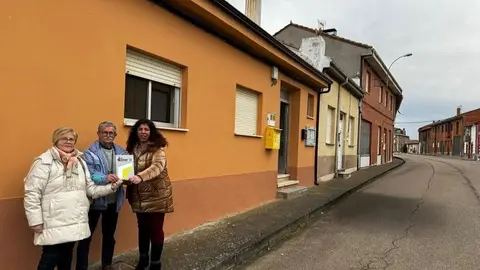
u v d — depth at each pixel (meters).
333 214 8.34
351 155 18.06
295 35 21.88
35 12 3.58
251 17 9.32
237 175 7.45
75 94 4.01
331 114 14.65
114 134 3.93
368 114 21.53
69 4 3.91
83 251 3.70
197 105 6.06
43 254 3.22
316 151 12.43
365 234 6.62
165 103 5.66
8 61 3.38
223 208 7.00
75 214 3.23
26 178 3.13
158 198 4.07
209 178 6.47
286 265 4.99
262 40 7.44
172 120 5.80
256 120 8.41
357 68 19.80
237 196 7.49
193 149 6.02
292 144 10.97
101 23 4.29
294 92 10.91
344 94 15.91
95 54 4.23
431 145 72.62
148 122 4.16
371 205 9.46
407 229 6.97
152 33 5.06
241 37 6.88
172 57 5.45
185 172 5.84
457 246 5.86
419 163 30.11
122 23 4.58
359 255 5.42
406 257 5.32
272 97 8.89
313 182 12.29
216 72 6.55
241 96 7.77
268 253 5.52
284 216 7.26
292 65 9.11
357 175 16.14
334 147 14.74
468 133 50.53
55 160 3.19
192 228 6.07
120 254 4.66
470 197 10.76
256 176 8.30
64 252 3.29
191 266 4.36
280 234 6.34
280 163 10.82
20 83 3.48
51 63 3.75
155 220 4.12
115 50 4.49
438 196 10.95
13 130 3.43
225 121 6.91
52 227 3.11
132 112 5.02
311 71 10.45
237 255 4.98
